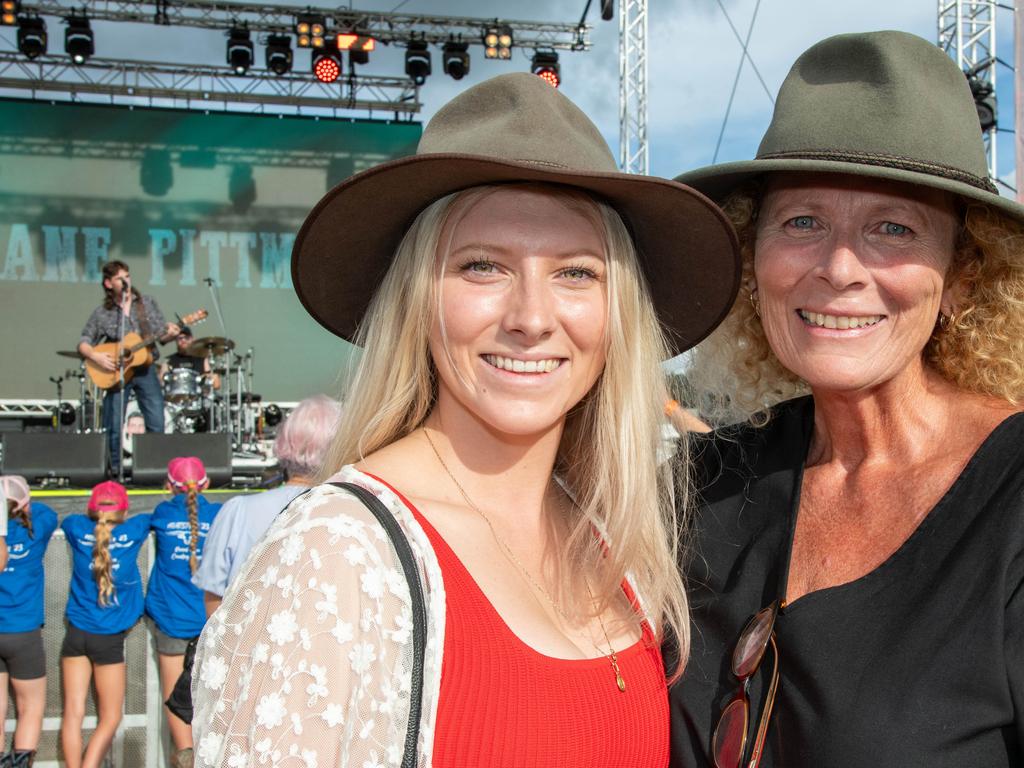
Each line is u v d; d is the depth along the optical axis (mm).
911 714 1063
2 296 11383
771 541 1347
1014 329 1298
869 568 1208
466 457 1307
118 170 11727
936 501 1201
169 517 4078
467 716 1057
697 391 1763
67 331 11461
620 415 1343
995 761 1045
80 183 11641
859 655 1134
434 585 1089
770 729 1199
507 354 1215
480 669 1084
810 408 1467
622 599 1386
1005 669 1040
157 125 11797
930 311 1277
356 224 1298
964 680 1054
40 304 11438
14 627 4016
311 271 1369
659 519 1374
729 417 1722
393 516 1076
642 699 1258
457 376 1230
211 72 11602
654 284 1527
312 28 10602
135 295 8305
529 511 1346
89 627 4012
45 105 11617
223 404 10062
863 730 1081
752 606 1310
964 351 1345
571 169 1166
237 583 1019
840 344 1283
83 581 4035
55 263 11523
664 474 1490
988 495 1145
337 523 1011
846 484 1328
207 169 11859
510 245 1200
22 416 11016
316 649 946
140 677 4230
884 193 1247
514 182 1216
